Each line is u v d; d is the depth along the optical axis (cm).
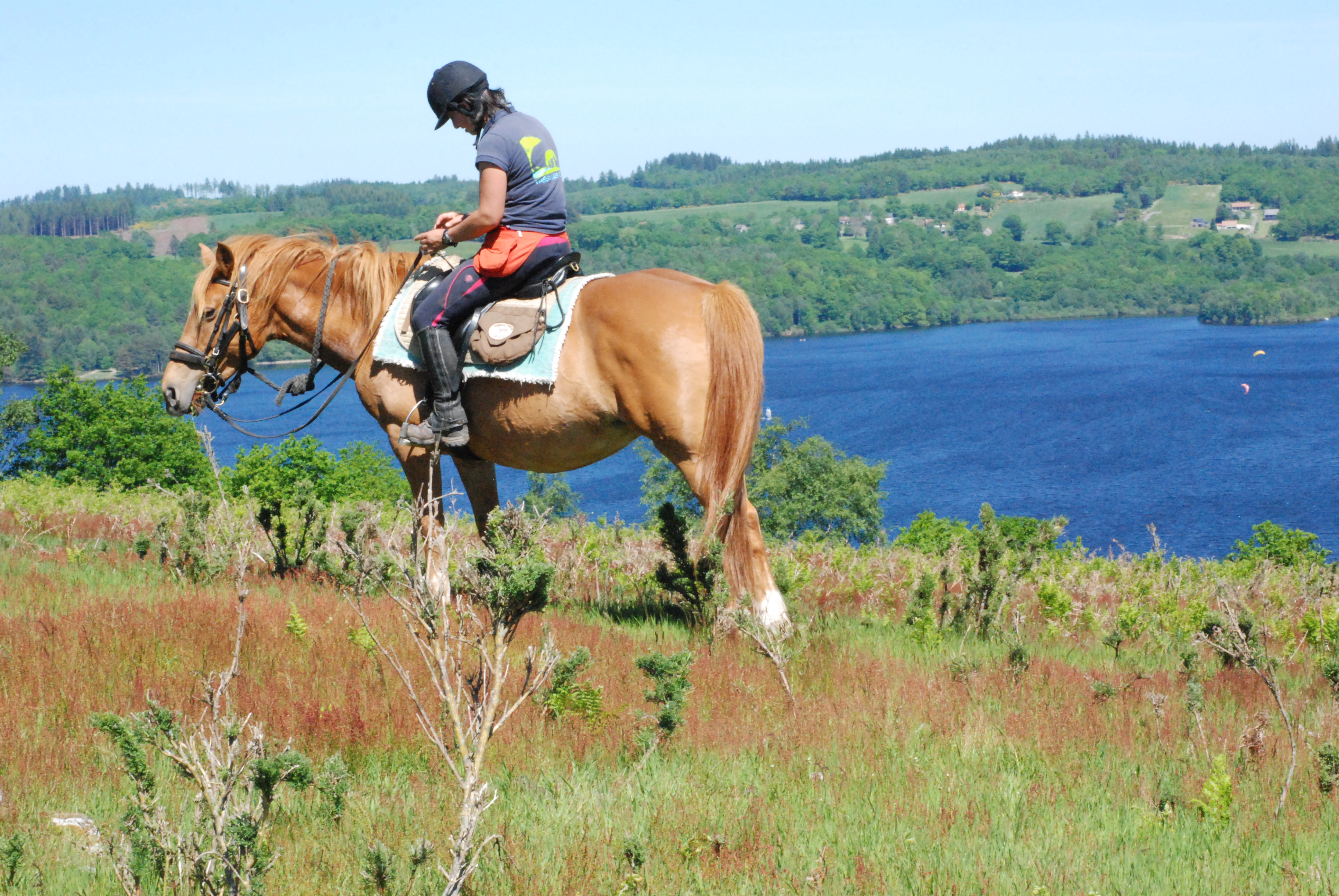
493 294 681
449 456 748
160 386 790
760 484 7262
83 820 410
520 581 352
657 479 6319
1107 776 475
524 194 669
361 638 644
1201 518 11362
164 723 367
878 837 396
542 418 680
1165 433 16775
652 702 534
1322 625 904
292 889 346
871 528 7294
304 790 390
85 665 597
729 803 422
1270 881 369
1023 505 12269
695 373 640
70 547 1221
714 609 748
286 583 918
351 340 770
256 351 795
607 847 382
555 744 491
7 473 6278
